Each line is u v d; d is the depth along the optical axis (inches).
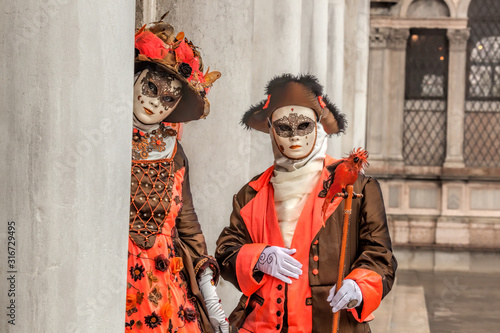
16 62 62.6
